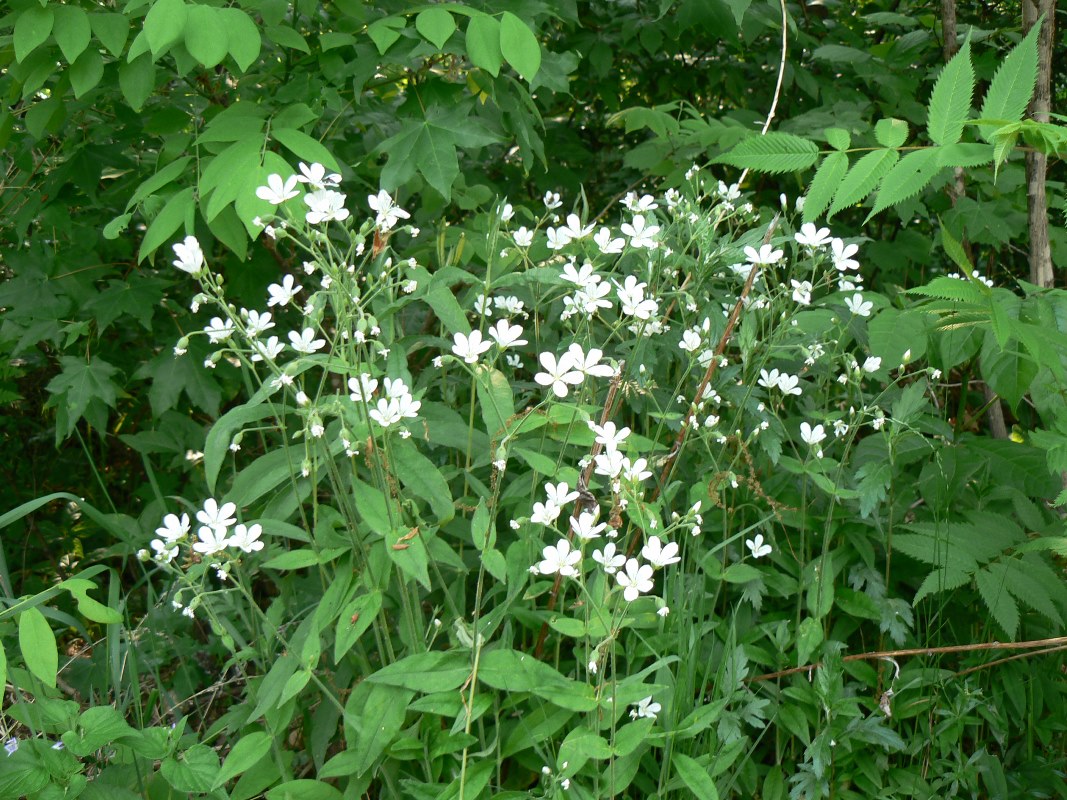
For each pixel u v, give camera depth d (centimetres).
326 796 55
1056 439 62
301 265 101
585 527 51
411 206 113
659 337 75
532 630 67
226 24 66
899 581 76
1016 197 109
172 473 111
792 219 77
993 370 70
